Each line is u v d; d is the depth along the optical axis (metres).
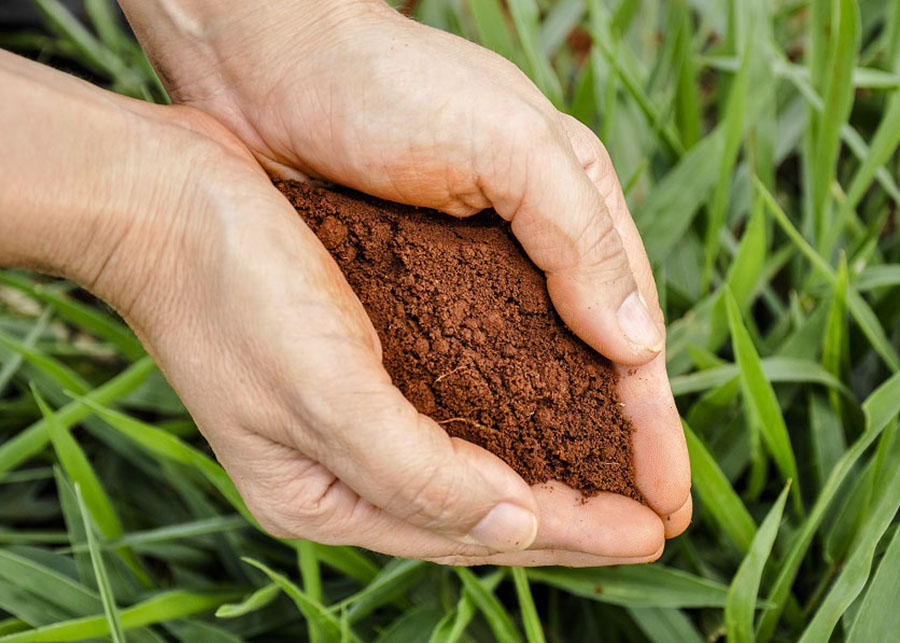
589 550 0.39
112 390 0.46
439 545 0.39
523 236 0.39
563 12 0.57
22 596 0.42
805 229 0.50
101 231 0.36
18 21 0.60
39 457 0.51
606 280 0.39
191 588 0.44
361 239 0.39
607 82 0.51
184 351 0.37
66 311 0.47
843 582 0.39
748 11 0.51
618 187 0.42
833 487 0.41
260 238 0.35
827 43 0.50
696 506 0.46
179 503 0.49
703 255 0.50
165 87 0.41
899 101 0.46
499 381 0.38
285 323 0.35
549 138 0.38
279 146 0.41
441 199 0.40
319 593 0.42
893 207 0.54
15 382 0.52
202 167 0.36
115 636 0.39
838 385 0.45
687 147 0.52
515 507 0.37
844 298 0.43
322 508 0.38
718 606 0.43
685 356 0.46
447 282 0.39
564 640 0.46
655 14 0.58
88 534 0.39
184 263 0.36
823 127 0.48
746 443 0.45
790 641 0.43
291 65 0.39
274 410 0.36
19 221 0.35
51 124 0.35
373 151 0.39
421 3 0.55
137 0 0.40
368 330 0.37
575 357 0.40
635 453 0.40
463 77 0.38
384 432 0.35
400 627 0.42
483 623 0.44
